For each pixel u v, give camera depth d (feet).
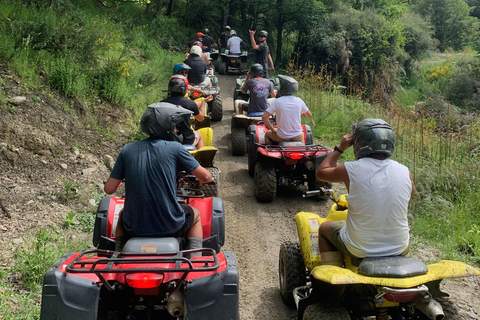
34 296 13.79
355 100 46.06
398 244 10.28
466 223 20.04
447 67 98.84
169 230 10.39
